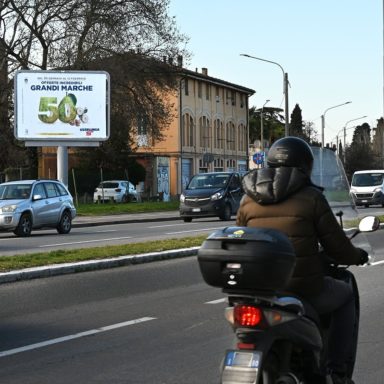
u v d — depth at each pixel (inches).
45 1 1695.4
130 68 1784.0
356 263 199.3
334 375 196.1
